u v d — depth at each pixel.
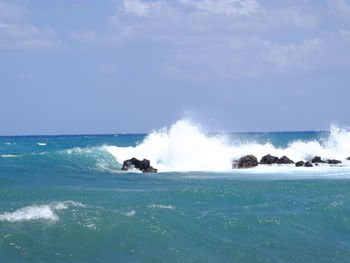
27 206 22.94
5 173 38.00
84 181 36.38
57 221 19.77
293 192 29.83
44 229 18.88
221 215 22.38
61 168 44.16
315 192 30.00
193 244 18.55
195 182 36.66
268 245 19.00
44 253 16.86
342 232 21.25
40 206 22.00
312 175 42.25
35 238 18.00
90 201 25.03
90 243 17.98
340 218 22.89
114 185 34.00
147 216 21.25
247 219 21.81
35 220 19.81
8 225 19.12
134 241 18.44
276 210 23.94
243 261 17.28
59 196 26.64
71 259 16.59
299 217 22.59
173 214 22.08
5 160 45.03
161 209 23.06
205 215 22.30
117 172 44.94
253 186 32.84
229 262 17.09
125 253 17.39
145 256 17.22
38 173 39.53
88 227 19.30
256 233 20.20
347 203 25.73
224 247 18.45
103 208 22.56
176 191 28.45
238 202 25.77
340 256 18.38
